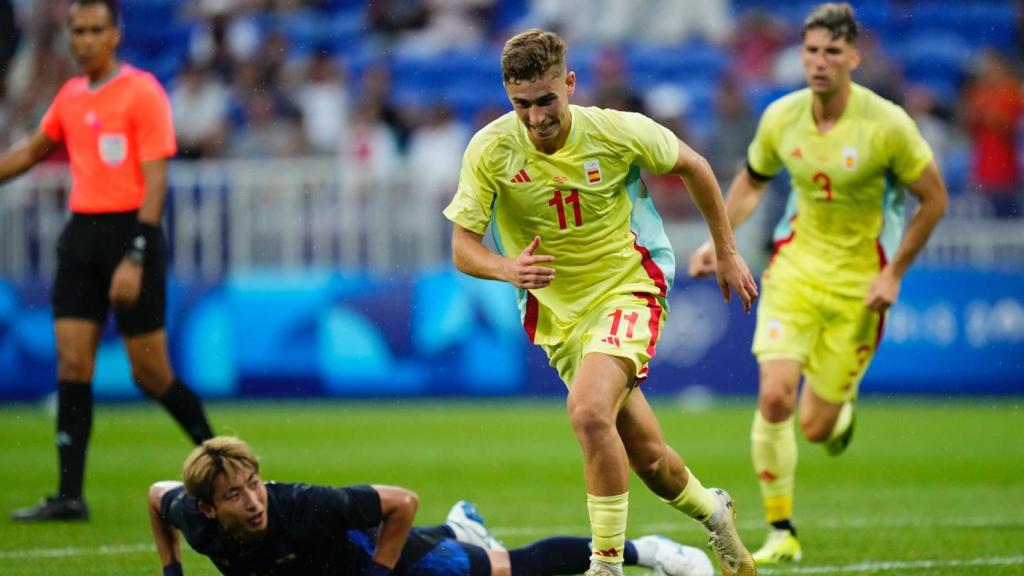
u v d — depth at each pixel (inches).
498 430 1782.7
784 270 1048.8
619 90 2425.0
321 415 1930.4
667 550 799.1
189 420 1132.5
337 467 1446.9
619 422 738.8
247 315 2030.0
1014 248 2108.8
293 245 2037.4
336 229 2039.9
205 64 2475.4
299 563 695.1
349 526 684.7
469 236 743.1
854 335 1041.5
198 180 2022.6
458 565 738.8
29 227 2037.4
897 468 1481.3
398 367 2052.2
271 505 679.1
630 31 2770.7
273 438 1692.9
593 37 2770.7
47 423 1860.2
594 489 703.1
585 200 741.3
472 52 2704.2
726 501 777.6
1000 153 2495.1
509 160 740.7
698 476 1390.3
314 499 681.6
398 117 2381.9
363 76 2618.1
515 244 766.5
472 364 2065.7
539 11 2800.2
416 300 2052.2
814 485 1357.0
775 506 947.3
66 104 1114.7
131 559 915.4
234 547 682.8
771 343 1020.5
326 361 2041.1
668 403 2063.2
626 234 761.6
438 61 2691.9
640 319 741.9
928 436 1752.0
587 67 2593.5
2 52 2600.9
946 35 2822.3
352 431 1766.7
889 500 1243.2
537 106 696.4
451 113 2472.9
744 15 2755.9
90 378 1108.5
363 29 2728.8
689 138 2342.5
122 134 1095.6
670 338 2082.9
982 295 2087.8
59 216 2039.9
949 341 2080.5
